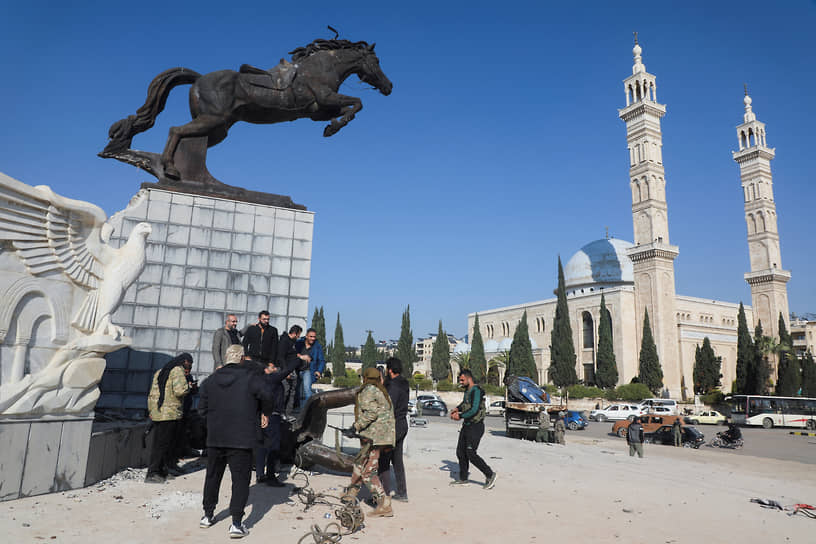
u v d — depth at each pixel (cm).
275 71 1084
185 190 1026
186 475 754
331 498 664
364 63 1150
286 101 1077
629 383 6244
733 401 4719
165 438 696
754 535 629
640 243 6191
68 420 619
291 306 1073
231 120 1076
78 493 608
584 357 7175
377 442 603
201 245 1022
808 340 8956
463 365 7381
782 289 6625
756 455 2297
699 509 776
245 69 1060
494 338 9069
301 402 974
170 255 995
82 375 621
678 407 5369
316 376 958
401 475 701
